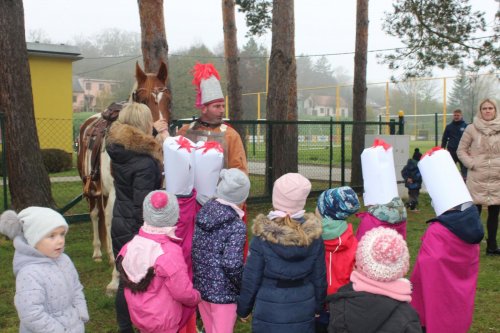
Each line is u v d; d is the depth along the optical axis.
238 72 15.88
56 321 2.90
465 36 15.01
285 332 3.19
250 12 17.12
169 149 3.77
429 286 3.60
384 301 2.92
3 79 8.13
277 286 3.23
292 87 13.27
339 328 2.97
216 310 3.57
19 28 8.13
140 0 9.52
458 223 3.57
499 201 6.89
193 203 3.91
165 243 3.30
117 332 4.63
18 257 2.98
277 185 3.39
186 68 37.72
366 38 13.52
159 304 3.23
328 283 3.51
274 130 10.81
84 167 6.67
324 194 3.58
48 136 21.84
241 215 3.65
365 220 3.87
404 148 12.07
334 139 23.02
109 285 5.51
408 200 11.79
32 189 8.34
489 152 6.90
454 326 3.65
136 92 5.59
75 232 8.65
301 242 3.16
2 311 5.07
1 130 8.31
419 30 15.26
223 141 4.62
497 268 6.53
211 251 3.55
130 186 4.07
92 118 7.17
